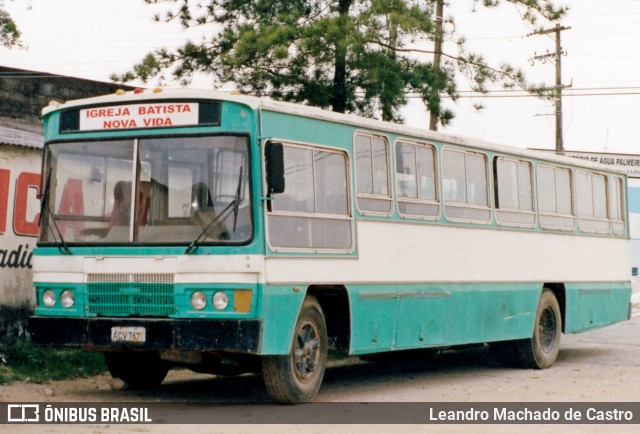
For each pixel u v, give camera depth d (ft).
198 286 36.70
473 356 62.13
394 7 67.82
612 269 63.36
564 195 58.65
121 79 71.05
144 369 43.29
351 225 41.65
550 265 56.59
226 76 71.41
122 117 38.63
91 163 38.93
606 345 70.08
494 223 51.83
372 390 44.73
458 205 49.03
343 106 71.26
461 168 49.70
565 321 58.13
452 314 48.24
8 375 42.93
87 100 39.22
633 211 198.29
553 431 33.58
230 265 36.40
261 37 67.15
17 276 49.37
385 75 68.13
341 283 40.70
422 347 46.11
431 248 46.83
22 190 49.60
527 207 54.90
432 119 73.67
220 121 37.27
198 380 47.47
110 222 38.22
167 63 72.18
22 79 61.98
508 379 49.93
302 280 38.50
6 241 48.75
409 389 45.24
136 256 37.52
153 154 37.93
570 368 55.57
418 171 46.47
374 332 42.88
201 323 36.47
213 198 36.96
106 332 37.65
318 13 70.95
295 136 38.93
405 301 44.83
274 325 37.09
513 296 53.06
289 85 70.79
